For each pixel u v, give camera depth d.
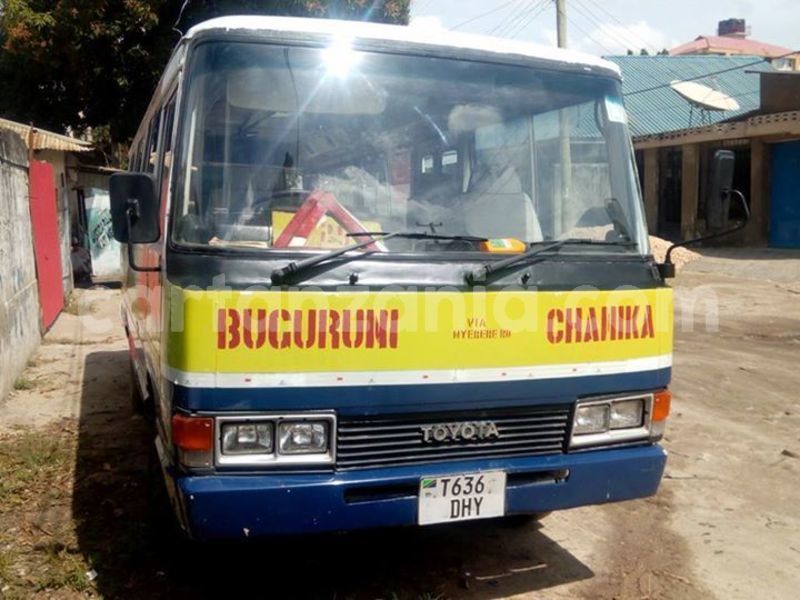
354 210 3.41
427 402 3.19
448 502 3.25
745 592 3.85
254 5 15.15
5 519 4.52
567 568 4.07
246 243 3.21
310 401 3.04
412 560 4.12
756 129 17.30
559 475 3.46
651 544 4.36
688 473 5.41
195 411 2.97
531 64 3.80
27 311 8.71
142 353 4.87
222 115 3.30
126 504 4.73
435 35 3.67
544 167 3.80
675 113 22.77
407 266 3.25
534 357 3.36
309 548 4.22
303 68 3.42
